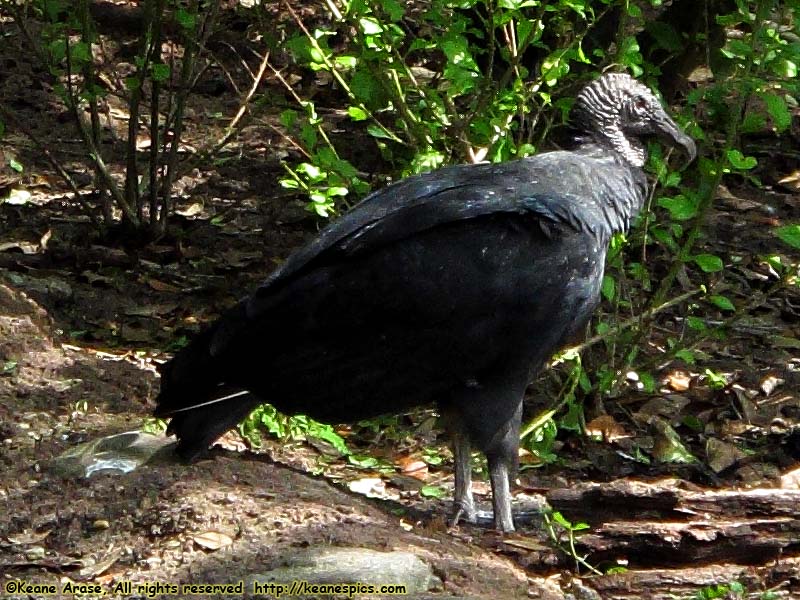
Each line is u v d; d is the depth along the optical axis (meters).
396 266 8.14
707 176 10.56
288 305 8.25
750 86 10.22
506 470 8.62
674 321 12.80
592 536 8.52
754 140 16.66
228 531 7.78
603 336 10.52
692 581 8.36
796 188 15.73
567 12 11.48
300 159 15.31
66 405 9.80
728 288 13.48
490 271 8.15
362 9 10.18
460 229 8.22
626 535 8.50
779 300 13.43
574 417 10.57
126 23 18.12
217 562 7.46
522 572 8.06
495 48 11.43
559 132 12.18
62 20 15.06
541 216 8.23
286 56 17.38
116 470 8.66
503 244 8.20
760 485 10.27
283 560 7.39
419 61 13.84
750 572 8.48
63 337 11.56
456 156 10.74
